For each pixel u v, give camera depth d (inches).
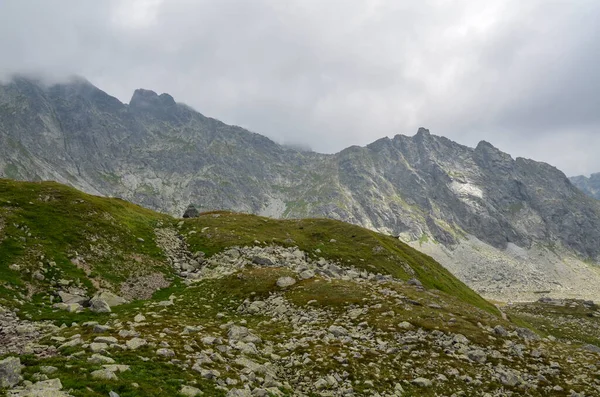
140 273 1856.5
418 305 1578.5
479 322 1465.3
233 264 2342.5
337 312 1466.5
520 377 1046.4
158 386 613.6
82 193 2709.2
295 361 975.0
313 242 3415.4
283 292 1723.7
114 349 761.0
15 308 1147.9
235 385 714.8
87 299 1343.5
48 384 525.7
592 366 1162.0
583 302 5703.7
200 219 3565.5
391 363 1035.9
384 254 3348.9
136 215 2908.5
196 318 1349.7
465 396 926.4
